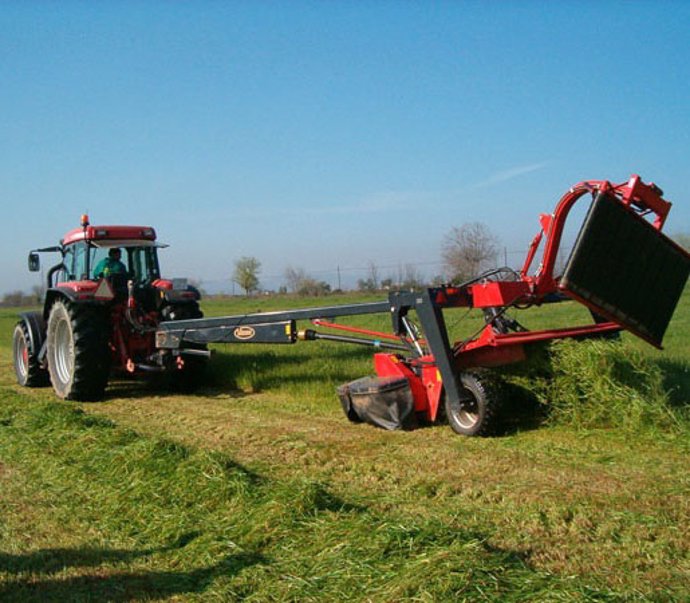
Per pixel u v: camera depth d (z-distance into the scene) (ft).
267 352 39.63
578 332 21.76
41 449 20.07
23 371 36.09
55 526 14.21
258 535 12.94
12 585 11.62
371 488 15.78
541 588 9.96
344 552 11.64
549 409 20.99
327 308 23.27
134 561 12.46
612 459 17.33
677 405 21.27
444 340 20.35
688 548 11.90
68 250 34.40
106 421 23.30
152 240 33.65
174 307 31.17
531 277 21.45
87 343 28.86
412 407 21.49
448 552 10.91
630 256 19.77
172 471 16.65
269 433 21.68
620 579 10.82
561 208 20.52
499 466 16.90
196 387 31.73
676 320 51.65
